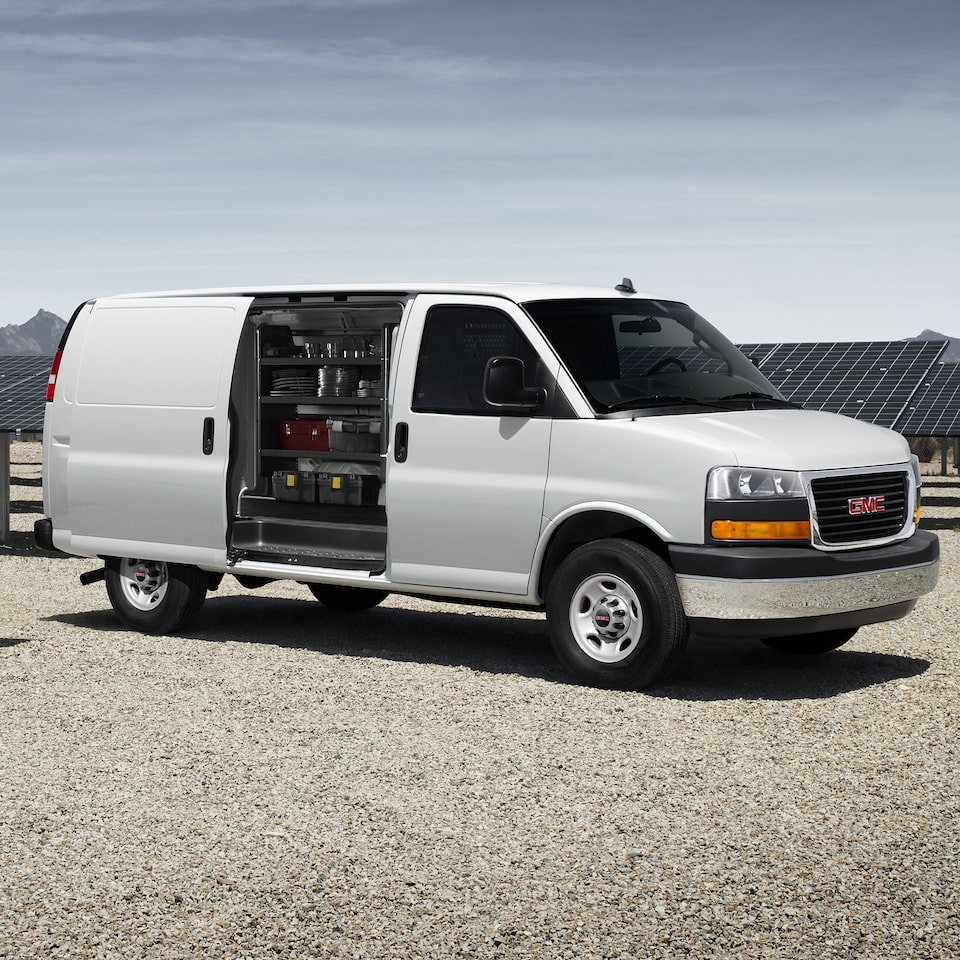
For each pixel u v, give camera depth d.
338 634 9.77
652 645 7.54
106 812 5.59
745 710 7.25
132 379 9.72
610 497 7.64
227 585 12.71
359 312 9.22
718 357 8.88
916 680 8.04
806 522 7.36
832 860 4.97
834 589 7.39
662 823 5.39
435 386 8.34
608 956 4.16
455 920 4.44
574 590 7.82
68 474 9.95
